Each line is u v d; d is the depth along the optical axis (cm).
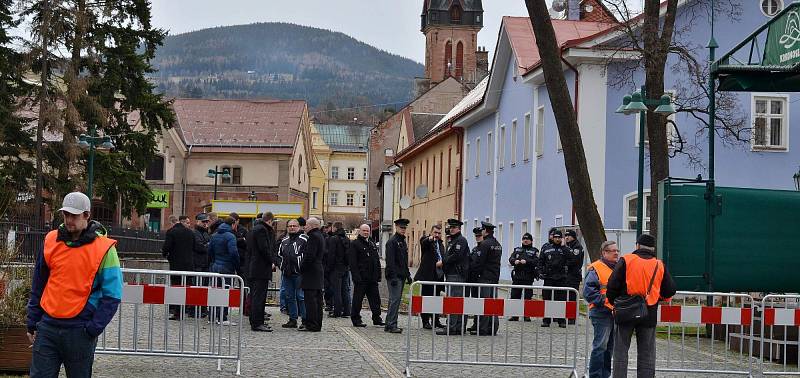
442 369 1538
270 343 1820
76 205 882
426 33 14712
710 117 1972
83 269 881
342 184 16038
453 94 9606
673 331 2077
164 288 1384
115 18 4600
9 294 1291
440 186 6184
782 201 1886
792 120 3538
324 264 2564
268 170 8525
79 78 4309
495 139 4828
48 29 4228
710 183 1878
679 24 3538
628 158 3484
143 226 8062
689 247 1867
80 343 880
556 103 2234
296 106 9044
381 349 1769
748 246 1878
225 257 2070
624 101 2181
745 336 1652
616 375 1248
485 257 2134
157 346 1528
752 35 1888
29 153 4331
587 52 3453
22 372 1277
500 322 1664
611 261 1328
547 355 1662
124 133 4816
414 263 7075
